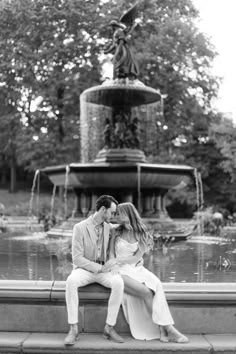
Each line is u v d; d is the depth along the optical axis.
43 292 4.81
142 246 4.92
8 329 4.87
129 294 4.74
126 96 12.84
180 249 10.23
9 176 55.44
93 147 23.23
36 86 28.25
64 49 26.64
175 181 12.72
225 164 27.14
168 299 4.77
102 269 4.73
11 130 31.03
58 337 4.68
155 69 27.41
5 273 6.70
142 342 4.55
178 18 28.31
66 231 12.35
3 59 27.89
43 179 48.62
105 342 4.54
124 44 13.23
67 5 26.41
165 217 12.95
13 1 27.17
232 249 10.30
